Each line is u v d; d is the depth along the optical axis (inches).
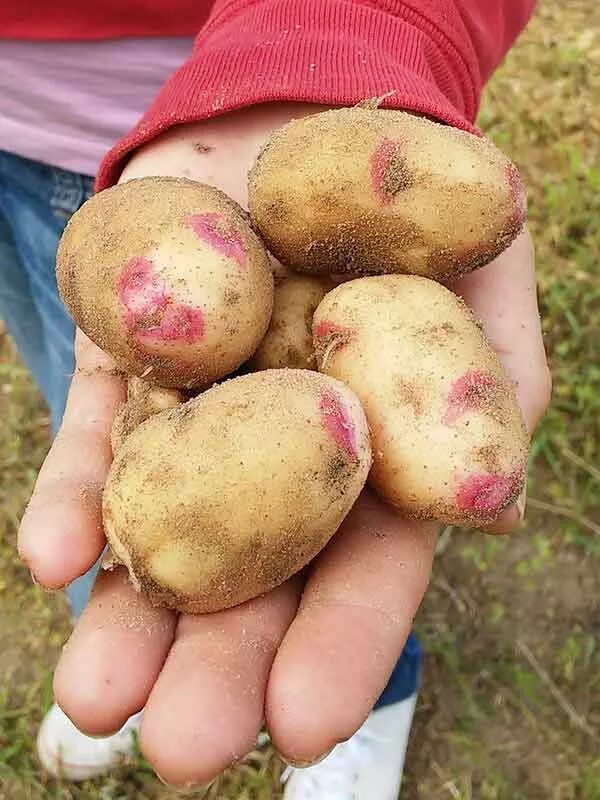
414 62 6.1
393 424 4.5
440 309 4.8
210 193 5.1
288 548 4.2
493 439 4.4
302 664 4.0
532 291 5.6
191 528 4.1
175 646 4.3
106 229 4.9
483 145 5.2
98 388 5.2
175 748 3.8
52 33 7.1
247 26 6.4
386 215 5.0
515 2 7.4
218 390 4.5
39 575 4.3
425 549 4.7
